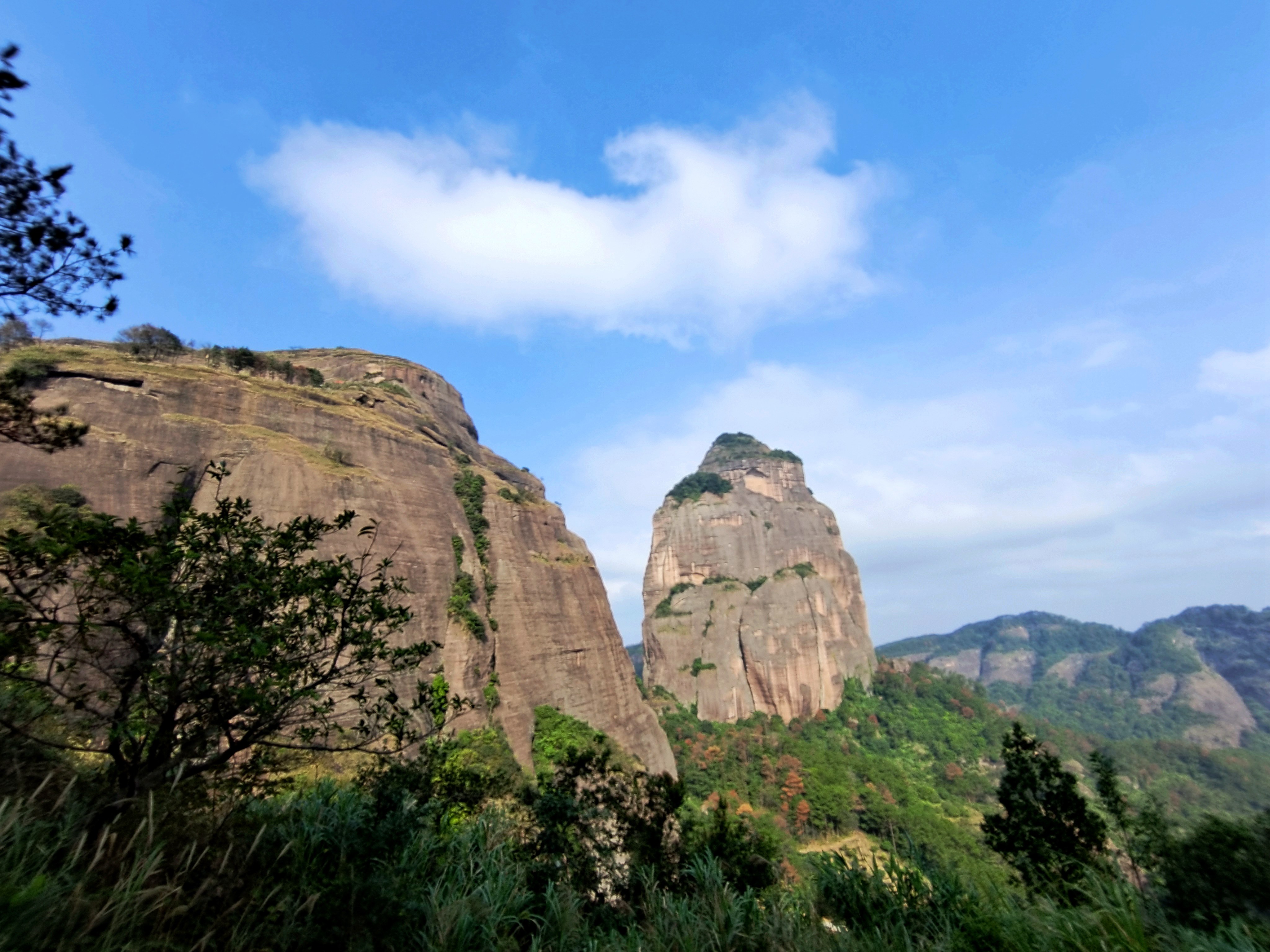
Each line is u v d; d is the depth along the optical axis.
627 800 11.37
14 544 5.63
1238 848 8.47
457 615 41.78
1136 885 8.82
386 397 57.56
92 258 9.52
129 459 30.44
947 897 8.41
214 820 6.24
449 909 6.50
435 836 8.67
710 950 7.24
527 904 7.84
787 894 9.00
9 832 5.04
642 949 7.05
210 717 6.52
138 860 4.93
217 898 5.48
